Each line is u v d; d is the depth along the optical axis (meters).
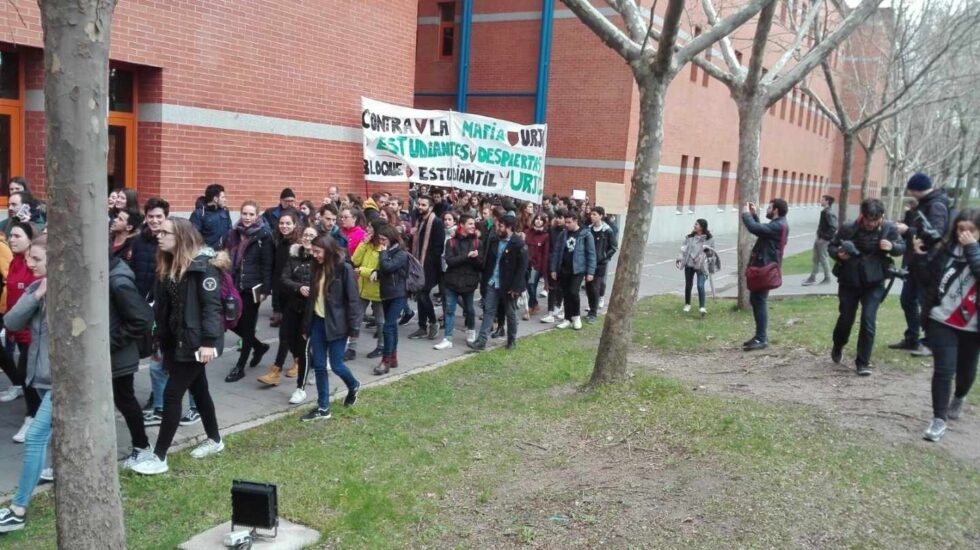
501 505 4.80
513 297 9.61
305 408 7.00
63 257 2.87
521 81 24.19
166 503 4.88
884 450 5.47
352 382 6.95
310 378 7.96
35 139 10.22
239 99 12.16
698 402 6.48
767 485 4.85
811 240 33.66
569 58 23.31
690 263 12.16
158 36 10.82
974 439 5.79
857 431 5.86
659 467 5.26
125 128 11.10
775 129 37.00
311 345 6.68
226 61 11.86
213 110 11.76
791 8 15.76
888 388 7.07
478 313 12.40
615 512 4.60
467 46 24.42
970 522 4.45
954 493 4.83
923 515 4.50
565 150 23.59
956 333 5.73
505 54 24.36
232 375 7.78
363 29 14.40
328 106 13.84
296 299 7.21
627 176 22.86
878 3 10.70
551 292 12.00
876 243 7.30
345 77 14.12
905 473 5.07
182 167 11.41
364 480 5.21
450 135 13.05
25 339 5.55
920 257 5.90
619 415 6.37
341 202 12.07
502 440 6.05
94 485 3.04
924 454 5.44
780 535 4.24
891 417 6.23
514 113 24.42
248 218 7.79
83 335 2.94
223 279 5.70
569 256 11.10
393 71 15.27
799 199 44.19
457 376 8.31
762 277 8.84
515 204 13.34
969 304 5.61
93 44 2.78
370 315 10.95
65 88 2.75
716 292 15.45
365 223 9.66
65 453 3.00
